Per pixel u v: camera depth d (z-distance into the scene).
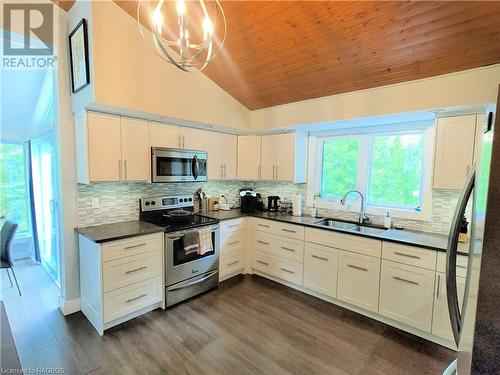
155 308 2.81
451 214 2.68
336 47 2.33
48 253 3.66
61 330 2.41
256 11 2.15
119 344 2.23
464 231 2.36
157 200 3.30
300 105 3.35
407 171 3.03
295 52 2.53
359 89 2.83
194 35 2.52
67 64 2.53
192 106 3.05
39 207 3.87
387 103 2.65
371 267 2.64
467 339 0.85
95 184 2.81
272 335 2.40
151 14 1.44
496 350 0.70
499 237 0.69
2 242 3.01
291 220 3.34
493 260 0.70
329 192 3.70
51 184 3.26
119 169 2.67
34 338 2.29
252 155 3.97
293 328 2.51
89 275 2.51
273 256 3.48
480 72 2.14
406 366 2.05
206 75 3.19
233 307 2.87
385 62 2.34
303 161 3.78
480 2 1.65
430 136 2.81
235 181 4.42
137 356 2.10
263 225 3.58
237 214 3.74
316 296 3.13
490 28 1.79
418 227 2.92
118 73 2.37
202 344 2.25
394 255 2.49
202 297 3.08
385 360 2.11
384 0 1.79
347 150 3.50
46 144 3.35
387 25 1.97
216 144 3.71
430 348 2.25
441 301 2.25
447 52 2.06
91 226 2.80
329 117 3.10
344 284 2.84
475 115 2.30
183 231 2.91
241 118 3.72
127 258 2.49
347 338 2.37
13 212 4.19
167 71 2.78
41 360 2.03
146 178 2.89
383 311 2.58
